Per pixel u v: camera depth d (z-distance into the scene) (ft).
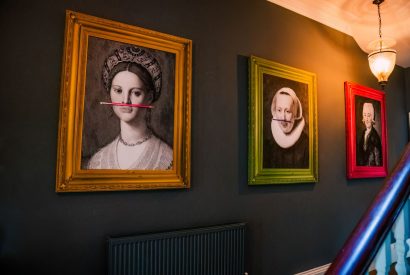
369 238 2.61
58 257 6.53
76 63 6.86
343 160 12.00
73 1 7.02
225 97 9.10
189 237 7.60
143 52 7.73
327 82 11.78
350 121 12.20
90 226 6.90
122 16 7.59
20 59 6.41
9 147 6.21
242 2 9.72
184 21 8.53
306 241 10.55
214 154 8.77
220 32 9.17
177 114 8.11
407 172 2.82
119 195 7.29
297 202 10.44
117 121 7.29
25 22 6.50
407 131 15.46
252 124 9.28
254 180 9.19
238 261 8.36
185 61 8.32
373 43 10.74
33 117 6.48
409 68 15.69
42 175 6.49
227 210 8.87
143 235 7.02
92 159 6.92
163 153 7.82
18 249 6.16
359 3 11.01
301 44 11.08
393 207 2.72
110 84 7.25
